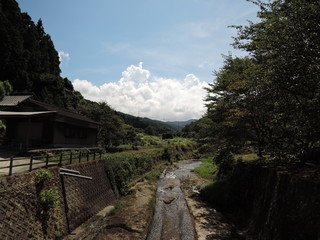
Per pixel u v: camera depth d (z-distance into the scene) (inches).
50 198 327.9
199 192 708.0
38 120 662.5
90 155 672.4
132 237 383.2
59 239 343.9
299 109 290.5
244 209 488.4
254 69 347.6
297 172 326.0
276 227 308.5
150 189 706.2
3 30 1316.4
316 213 237.5
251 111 433.1
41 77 1776.6
